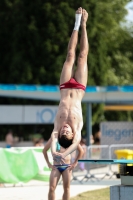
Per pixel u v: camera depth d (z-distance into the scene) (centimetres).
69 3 6962
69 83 2241
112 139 5075
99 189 3506
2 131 7012
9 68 6969
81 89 2248
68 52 2281
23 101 6812
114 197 2392
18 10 7006
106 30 7831
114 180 4159
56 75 6775
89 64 7012
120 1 8481
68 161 2252
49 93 4941
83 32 2302
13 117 4972
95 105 6850
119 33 8438
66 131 2145
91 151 4338
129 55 8638
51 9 6869
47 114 5012
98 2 7438
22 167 3650
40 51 6888
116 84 7725
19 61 6869
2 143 5988
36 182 3741
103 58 7206
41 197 3073
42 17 6931
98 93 4959
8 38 7088
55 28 6869
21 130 7019
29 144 6009
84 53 2283
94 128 7669
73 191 3403
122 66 8225
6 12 7106
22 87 4822
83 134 6619
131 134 5041
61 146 2170
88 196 3136
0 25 7094
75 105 2212
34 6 6912
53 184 2236
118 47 8400
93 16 6994
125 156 3834
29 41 6912
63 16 6869
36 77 6850
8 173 3581
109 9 8131
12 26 7062
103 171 4638
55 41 6881
